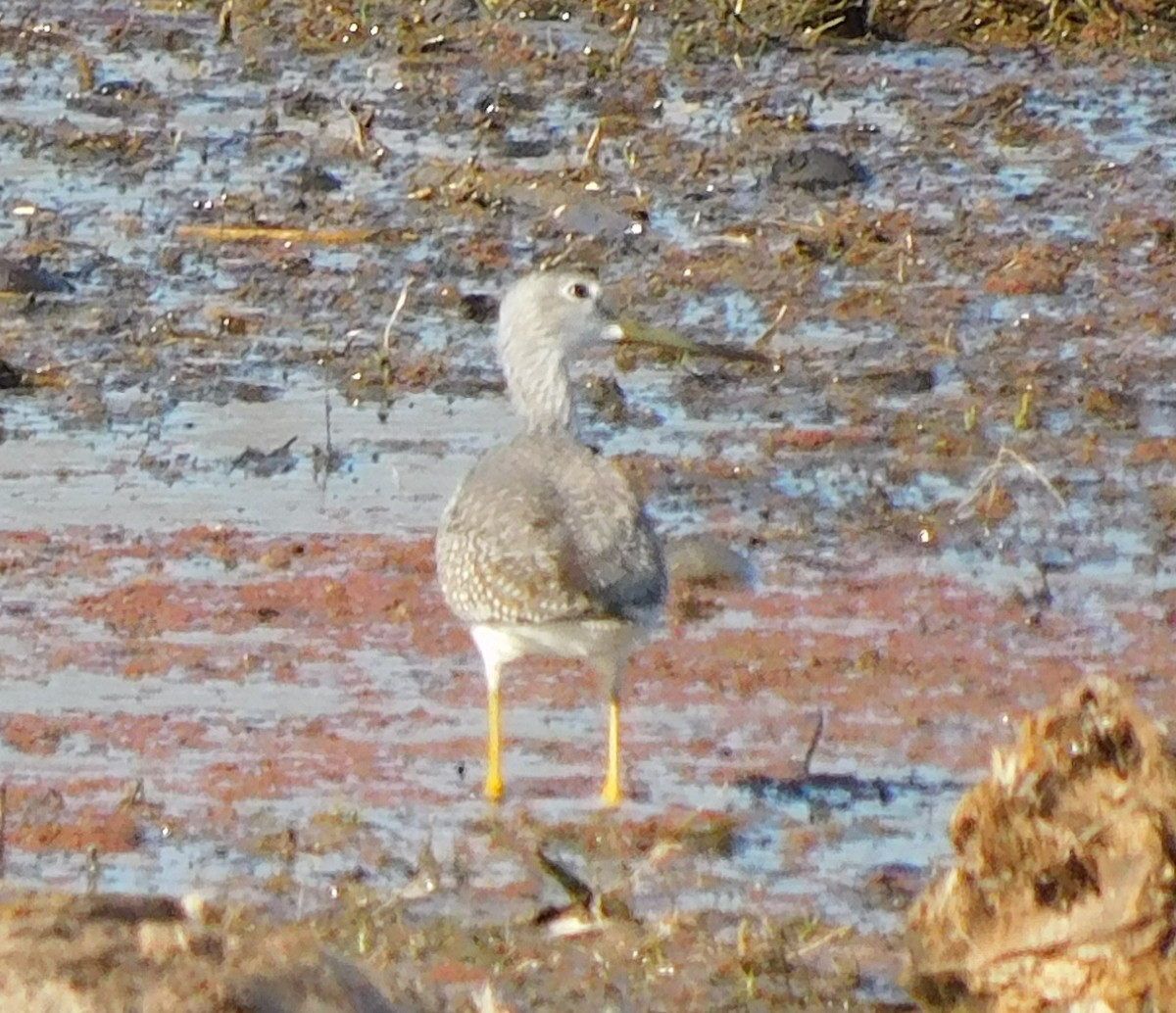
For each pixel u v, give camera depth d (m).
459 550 11.29
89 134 19.25
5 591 12.62
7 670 11.83
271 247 17.53
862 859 10.44
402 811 10.74
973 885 9.10
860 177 19.02
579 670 12.12
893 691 11.92
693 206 18.42
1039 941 8.86
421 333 16.28
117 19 21.89
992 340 16.41
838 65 21.25
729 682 11.98
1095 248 17.92
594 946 9.60
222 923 6.50
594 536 11.10
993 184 19.02
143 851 10.26
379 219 18.05
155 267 17.09
